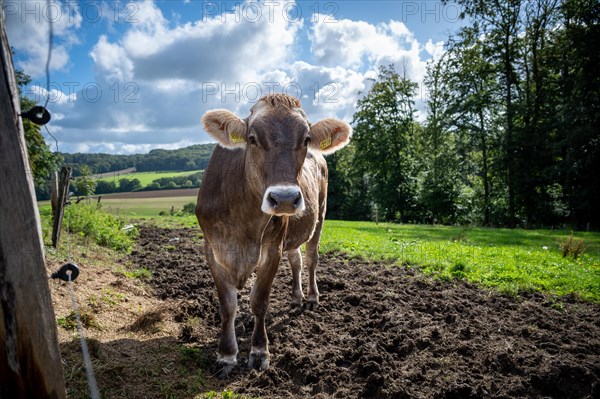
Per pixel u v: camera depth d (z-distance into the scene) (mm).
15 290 2258
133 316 5816
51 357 2420
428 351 5254
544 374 4543
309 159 6855
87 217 12586
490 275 9125
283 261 10438
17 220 2250
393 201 42344
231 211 4672
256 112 4414
